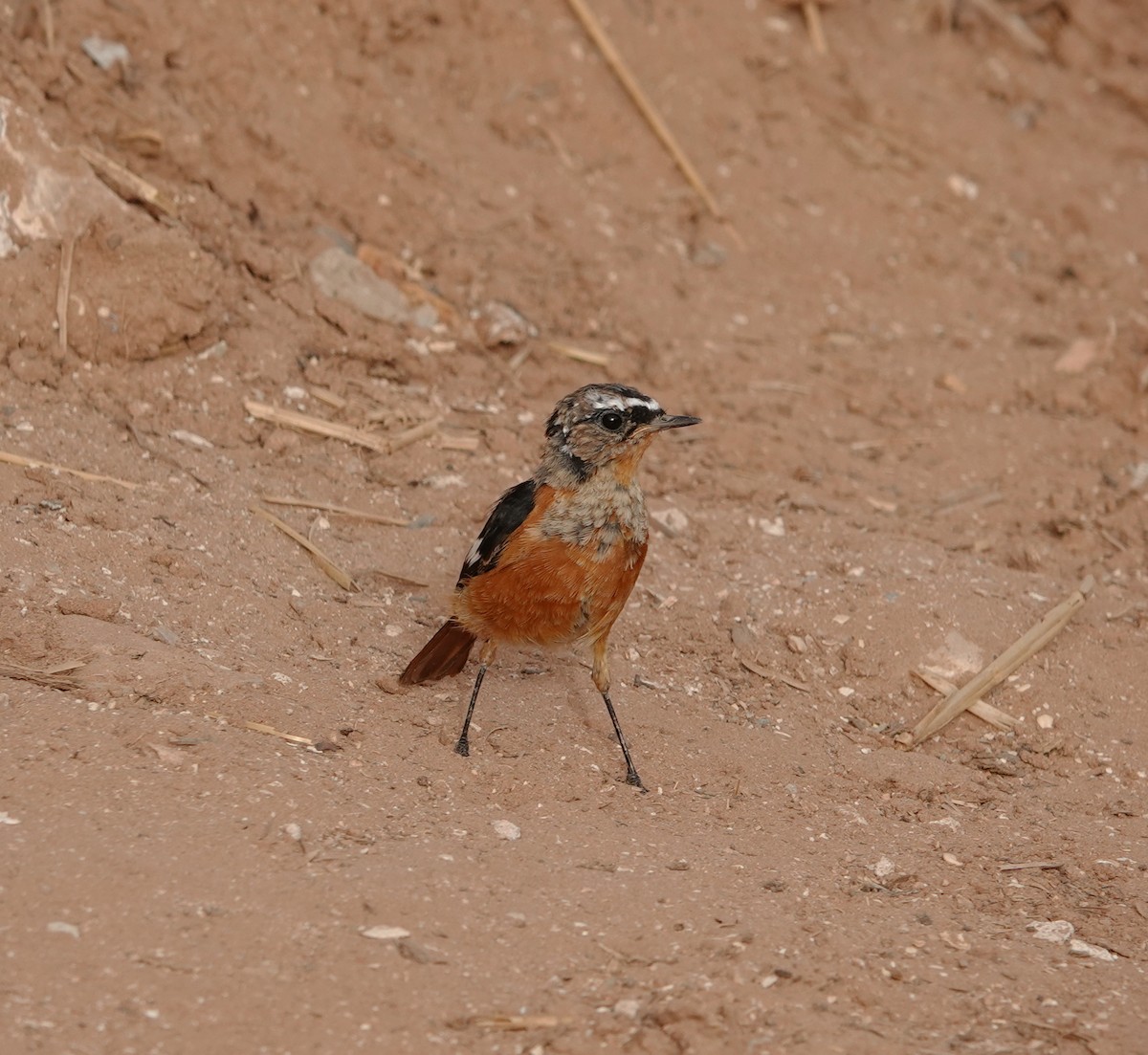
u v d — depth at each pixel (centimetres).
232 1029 678
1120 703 1182
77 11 1492
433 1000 716
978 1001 766
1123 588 1339
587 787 978
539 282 1633
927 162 1994
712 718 1097
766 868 897
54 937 714
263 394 1362
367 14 1719
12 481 1129
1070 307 1845
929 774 1071
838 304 1773
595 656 1012
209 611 1062
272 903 764
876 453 1535
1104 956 831
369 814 871
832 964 781
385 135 1655
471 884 816
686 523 1343
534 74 1847
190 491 1209
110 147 1434
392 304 1513
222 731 917
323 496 1266
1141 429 1619
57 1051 649
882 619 1225
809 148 1962
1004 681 1185
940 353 1725
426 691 1057
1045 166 2056
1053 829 1016
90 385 1291
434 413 1418
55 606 999
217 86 1555
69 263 1300
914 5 2186
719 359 1625
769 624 1220
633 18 1952
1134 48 2225
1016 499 1480
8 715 883
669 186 1839
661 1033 708
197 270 1353
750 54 2008
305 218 1546
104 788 832
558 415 988
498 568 972
